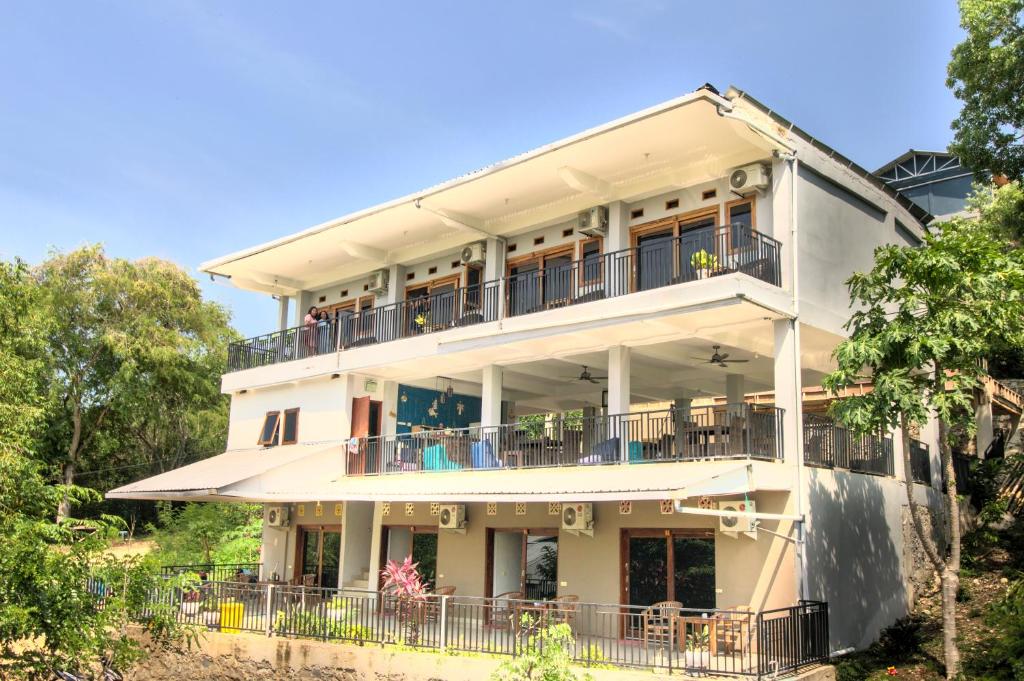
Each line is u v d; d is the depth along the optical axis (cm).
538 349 2139
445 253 2573
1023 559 2066
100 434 4188
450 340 2234
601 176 2083
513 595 2025
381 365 2408
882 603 1906
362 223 2427
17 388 1927
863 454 1997
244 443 2888
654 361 2212
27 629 1344
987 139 2133
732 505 1703
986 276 1505
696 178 1992
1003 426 2877
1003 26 2050
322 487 2333
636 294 1880
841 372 1573
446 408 2758
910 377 1549
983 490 2453
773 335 1972
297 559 2719
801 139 1898
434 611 1898
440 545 2283
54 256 4041
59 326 3862
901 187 3878
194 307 4306
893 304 2116
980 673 1525
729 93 1744
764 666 1413
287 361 2744
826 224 1952
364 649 1700
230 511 3722
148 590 1590
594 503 1972
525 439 2111
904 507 2109
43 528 1445
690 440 1819
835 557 1766
